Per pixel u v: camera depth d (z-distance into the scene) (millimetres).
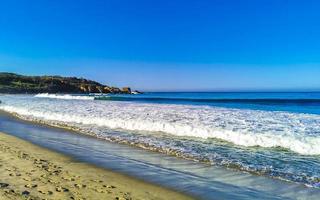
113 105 31375
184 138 14742
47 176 8539
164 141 14055
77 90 128250
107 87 139500
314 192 7660
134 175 8938
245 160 10719
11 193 7066
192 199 7078
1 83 114312
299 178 8758
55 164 9984
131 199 6965
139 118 19891
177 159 10930
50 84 124500
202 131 15180
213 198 7160
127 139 14617
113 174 9000
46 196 6938
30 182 7938
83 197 6961
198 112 23000
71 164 10070
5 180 8039
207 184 8180
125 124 18250
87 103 35969
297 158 10984
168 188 7805
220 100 52562
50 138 15148
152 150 12352
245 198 7195
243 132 14578
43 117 23750
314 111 29875
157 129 16938
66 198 6844
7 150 11977
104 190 7516
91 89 132375
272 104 42000
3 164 9719
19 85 114562
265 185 8156
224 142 13789
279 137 13359
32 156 11031
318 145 11945
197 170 9547
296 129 15289
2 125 20141
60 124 19891
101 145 13406
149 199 6996
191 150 12242
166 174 9078
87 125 19250
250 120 18453
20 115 25734
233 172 9352
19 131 17516
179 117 20047
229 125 16594
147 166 9953
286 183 8328
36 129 18234
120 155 11516
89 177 8602
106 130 17312
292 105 39656
